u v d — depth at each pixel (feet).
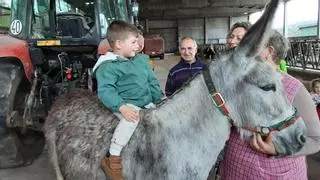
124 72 7.45
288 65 44.27
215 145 6.52
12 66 14.11
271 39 6.56
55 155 8.79
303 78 37.83
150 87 8.09
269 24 5.81
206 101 6.51
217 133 6.48
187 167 6.55
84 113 8.20
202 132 6.51
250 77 6.14
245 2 110.32
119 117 7.34
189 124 6.59
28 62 15.14
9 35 16.60
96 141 7.50
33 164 15.08
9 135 13.93
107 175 7.18
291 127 6.18
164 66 58.70
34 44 16.33
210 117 6.48
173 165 6.59
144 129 6.88
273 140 6.24
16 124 13.91
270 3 5.72
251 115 6.21
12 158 14.35
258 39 5.96
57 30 16.90
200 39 134.41
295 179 6.75
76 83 16.40
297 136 6.17
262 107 6.12
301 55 41.81
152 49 72.08
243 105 6.25
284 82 6.56
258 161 6.70
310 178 12.12
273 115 6.13
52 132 9.01
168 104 6.91
